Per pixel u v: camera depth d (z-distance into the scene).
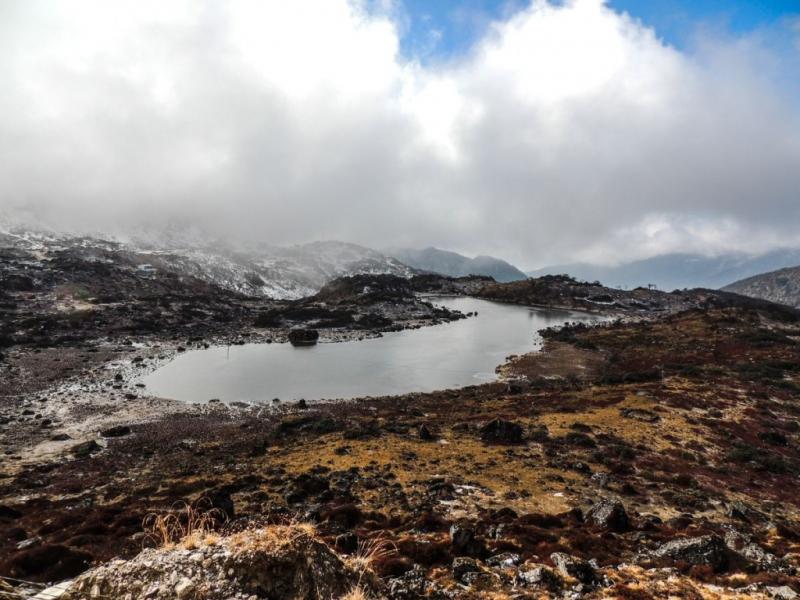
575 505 38.94
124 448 67.94
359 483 43.59
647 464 52.75
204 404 98.56
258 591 8.19
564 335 195.62
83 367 127.94
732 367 114.44
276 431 74.25
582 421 69.69
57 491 47.31
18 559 24.80
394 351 169.12
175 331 197.88
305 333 189.75
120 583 8.16
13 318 183.12
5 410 88.31
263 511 35.28
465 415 81.62
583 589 19.22
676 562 23.97
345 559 10.50
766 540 31.19
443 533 29.30
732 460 56.47
